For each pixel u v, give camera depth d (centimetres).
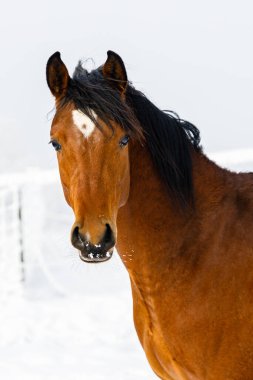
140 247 592
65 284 1872
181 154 596
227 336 561
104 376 1049
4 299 1650
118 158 539
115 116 534
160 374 615
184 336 573
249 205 592
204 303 566
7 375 1084
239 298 562
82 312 1476
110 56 563
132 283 619
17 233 1725
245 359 559
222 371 564
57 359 1180
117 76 564
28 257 1917
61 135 543
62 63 561
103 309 1487
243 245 574
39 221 1944
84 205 525
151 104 599
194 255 579
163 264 584
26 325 1420
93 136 531
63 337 1332
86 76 567
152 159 590
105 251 520
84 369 1099
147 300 596
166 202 590
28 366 1138
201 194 597
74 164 537
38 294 1764
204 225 587
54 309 1533
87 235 517
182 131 607
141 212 590
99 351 1219
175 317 576
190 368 577
